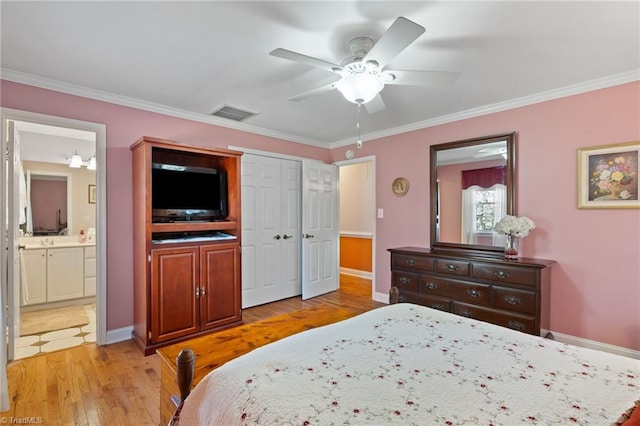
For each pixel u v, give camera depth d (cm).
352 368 115
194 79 259
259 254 413
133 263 302
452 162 352
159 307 273
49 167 451
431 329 156
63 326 336
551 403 93
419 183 383
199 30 189
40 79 253
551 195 286
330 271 486
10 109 243
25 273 383
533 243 296
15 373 236
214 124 367
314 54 217
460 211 344
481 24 182
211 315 305
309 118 364
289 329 190
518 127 306
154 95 293
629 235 250
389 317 175
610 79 253
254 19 178
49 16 174
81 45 205
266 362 120
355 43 200
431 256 321
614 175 255
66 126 269
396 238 407
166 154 327
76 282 416
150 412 192
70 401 201
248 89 279
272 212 428
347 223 638
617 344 254
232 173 335
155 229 274
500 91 284
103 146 288
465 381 106
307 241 450
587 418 86
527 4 164
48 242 439
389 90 281
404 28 147
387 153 418
